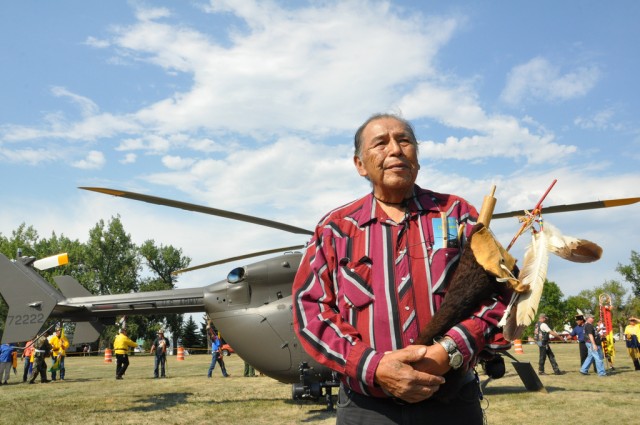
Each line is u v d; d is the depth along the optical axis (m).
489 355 1.79
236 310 9.16
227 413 9.27
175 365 26.09
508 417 8.05
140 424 8.31
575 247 1.71
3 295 11.46
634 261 75.81
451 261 1.93
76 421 8.68
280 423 8.21
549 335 14.71
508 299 1.80
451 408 1.85
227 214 7.67
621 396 10.04
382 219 2.03
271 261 9.26
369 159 2.09
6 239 70.31
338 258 2.04
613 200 5.91
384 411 1.87
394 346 1.84
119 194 6.68
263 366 8.98
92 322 11.52
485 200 1.84
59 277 12.98
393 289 1.90
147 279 76.44
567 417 7.93
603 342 16.06
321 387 8.77
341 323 1.90
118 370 17.27
